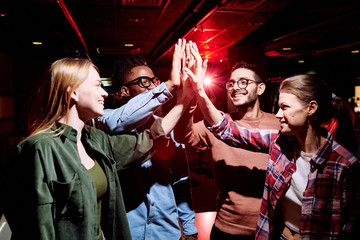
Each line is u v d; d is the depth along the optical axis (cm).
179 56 138
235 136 145
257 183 157
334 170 112
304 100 114
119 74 167
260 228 135
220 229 163
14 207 93
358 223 106
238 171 159
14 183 94
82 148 117
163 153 141
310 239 115
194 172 661
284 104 118
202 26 614
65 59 110
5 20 550
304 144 121
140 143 130
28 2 453
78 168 101
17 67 981
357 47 849
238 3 464
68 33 684
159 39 772
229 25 609
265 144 146
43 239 87
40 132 102
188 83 142
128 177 146
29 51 901
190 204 169
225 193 165
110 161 123
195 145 166
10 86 938
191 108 149
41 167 93
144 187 148
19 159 95
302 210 118
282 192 127
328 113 119
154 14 532
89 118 116
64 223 96
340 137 120
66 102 107
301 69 1221
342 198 109
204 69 143
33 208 89
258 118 177
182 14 546
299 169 124
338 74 1217
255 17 549
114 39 766
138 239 145
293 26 638
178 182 163
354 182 107
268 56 1026
